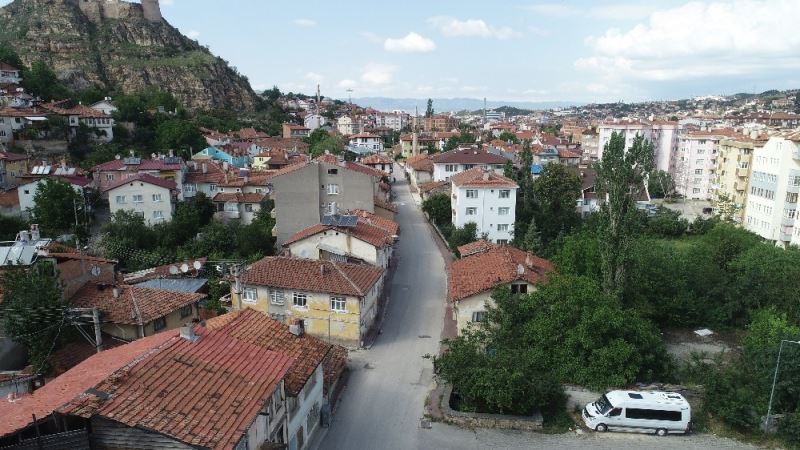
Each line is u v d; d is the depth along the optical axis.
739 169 84.62
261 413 18.92
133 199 63.22
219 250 58.06
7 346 31.38
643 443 27.45
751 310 41.88
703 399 30.59
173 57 171.88
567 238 53.38
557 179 72.06
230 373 19.17
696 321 42.41
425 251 62.62
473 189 65.12
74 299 33.91
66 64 148.88
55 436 14.92
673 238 76.69
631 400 28.20
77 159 89.81
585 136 146.38
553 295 34.47
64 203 60.16
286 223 58.06
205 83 168.50
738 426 28.61
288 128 152.25
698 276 44.09
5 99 95.81
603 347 32.38
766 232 75.19
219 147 105.12
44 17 157.62
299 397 24.30
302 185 57.59
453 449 26.56
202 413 16.50
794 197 70.88
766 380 29.14
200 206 66.56
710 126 168.12
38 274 31.28
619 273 38.69
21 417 15.73
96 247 57.97
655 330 37.12
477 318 37.66
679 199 116.62
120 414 15.23
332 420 28.89
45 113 91.69
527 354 31.89
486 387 28.41
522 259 42.94
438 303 46.75
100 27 166.75
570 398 31.14
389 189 89.81
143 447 15.34
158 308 33.50
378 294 44.88
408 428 28.33
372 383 33.19
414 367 35.34
